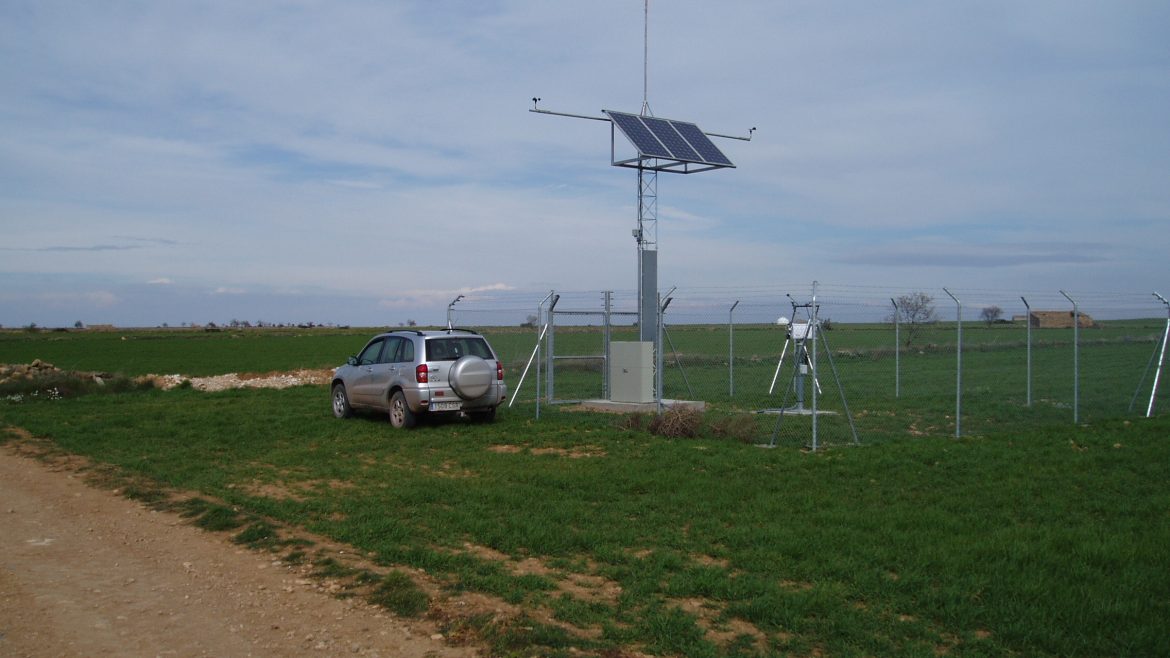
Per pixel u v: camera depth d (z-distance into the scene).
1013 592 6.09
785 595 6.06
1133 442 12.74
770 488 9.87
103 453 13.13
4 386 22.48
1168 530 7.66
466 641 5.43
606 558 7.14
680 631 5.46
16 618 5.85
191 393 23.08
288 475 11.27
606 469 11.09
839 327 26.66
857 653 5.16
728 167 18.72
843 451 12.24
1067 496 9.24
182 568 7.14
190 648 5.35
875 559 6.91
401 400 15.42
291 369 38.03
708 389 22.38
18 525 8.73
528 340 22.27
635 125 18.94
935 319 28.02
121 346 63.94
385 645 5.41
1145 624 5.51
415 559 7.11
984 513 8.53
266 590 6.53
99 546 7.89
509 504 9.19
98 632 5.61
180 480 10.92
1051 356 32.38
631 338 24.47
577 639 5.39
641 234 18.98
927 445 12.55
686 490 9.78
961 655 5.16
